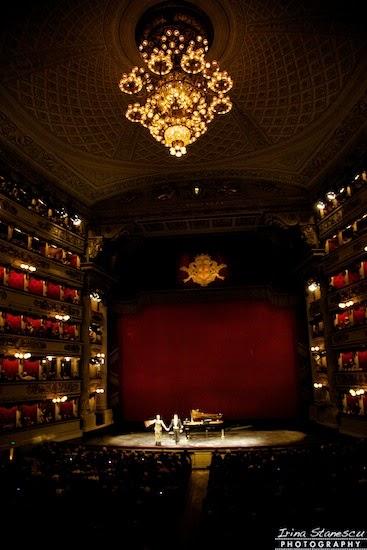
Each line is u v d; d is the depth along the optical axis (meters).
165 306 24.16
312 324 22.16
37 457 13.80
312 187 20.41
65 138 17.12
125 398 23.30
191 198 21.55
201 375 23.23
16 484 8.89
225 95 15.70
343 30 12.72
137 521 6.68
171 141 13.81
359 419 17.02
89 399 21.11
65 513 7.08
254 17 12.70
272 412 22.50
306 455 11.50
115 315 24.30
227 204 21.67
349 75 14.10
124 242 24.33
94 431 20.50
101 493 7.96
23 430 16.30
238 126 17.11
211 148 18.33
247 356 23.22
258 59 14.19
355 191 17.69
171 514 7.48
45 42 13.05
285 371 22.88
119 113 16.45
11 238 17.00
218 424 17.95
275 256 24.16
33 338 17.53
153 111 14.48
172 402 23.05
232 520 6.43
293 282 23.80
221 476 9.51
